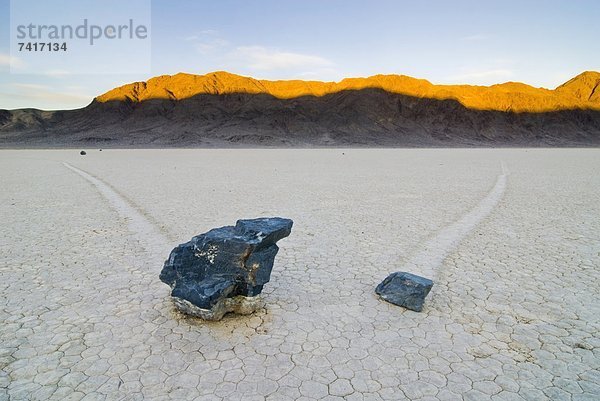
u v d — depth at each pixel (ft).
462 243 28.30
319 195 49.83
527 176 74.33
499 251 26.45
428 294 19.65
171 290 18.89
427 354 14.38
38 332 15.75
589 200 46.32
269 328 16.20
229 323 16.60
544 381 12.89
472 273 22.44
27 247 26.94
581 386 12.65
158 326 16.29
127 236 29.78
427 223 34.45
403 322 16.76
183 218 35.78
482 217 36.94
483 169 90.79
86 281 21.02
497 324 16.65
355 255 25.66
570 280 21.39
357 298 19.19
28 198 47.29
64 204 43.21
